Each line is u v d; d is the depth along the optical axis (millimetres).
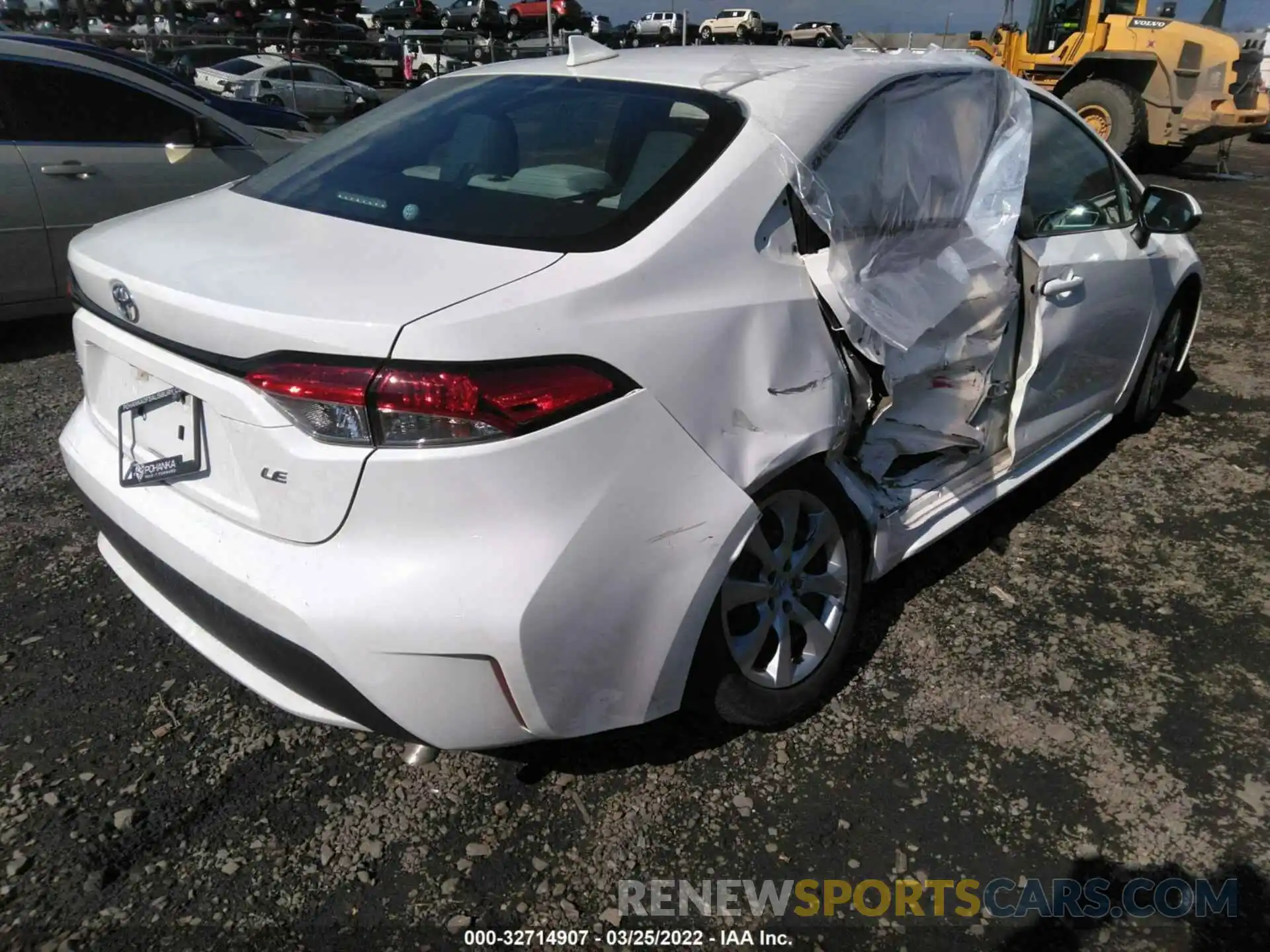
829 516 2461
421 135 2594
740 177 2219
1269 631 2990
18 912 1955
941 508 2971
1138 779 2387
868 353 2434
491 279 1869
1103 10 12820
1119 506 3760
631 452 1909
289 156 2779
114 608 2912
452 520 1765
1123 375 3924
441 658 1798
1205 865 2156
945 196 2799
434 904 2018
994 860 2154
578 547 1844
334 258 1987
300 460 1775
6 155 4930
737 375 2109
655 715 2135
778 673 2389
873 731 2521
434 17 30625
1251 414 4723
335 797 2270
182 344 1924
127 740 2404
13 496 3543
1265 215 10070
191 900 2002
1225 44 11812
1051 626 2982
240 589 1869
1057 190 3365
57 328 5656
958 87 2865
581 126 2414
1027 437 3342
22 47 5059
